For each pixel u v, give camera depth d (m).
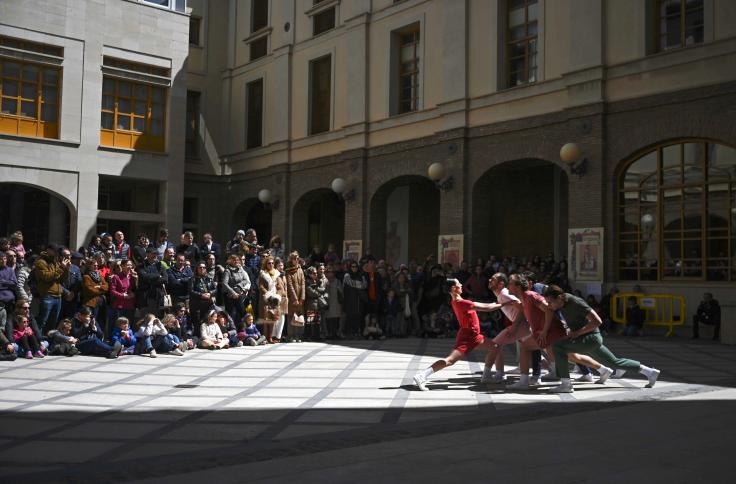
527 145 19.59
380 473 4.93
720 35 16.02
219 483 4.69
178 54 26.33
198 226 29.67
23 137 22.72
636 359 12.22
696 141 16.56
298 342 15.63
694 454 5.48
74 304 13.48
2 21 22.31
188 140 29.55
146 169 25.44
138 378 9.83
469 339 9.30
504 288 9.55
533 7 19.92
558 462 5.25
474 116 20.91
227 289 14.60
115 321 13.20
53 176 23.34
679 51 16.59
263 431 6.48
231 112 30.09
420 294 18.09
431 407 7.80
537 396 8.62
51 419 6.99
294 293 15.53
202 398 8.26
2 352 11.41
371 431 6.47
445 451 5.62
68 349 12.14
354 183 24.33
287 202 27.09
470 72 21.06
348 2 25.06
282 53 27.52
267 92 28.31
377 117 23.86
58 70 23.61
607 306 17.28
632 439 6.03
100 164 24.30
